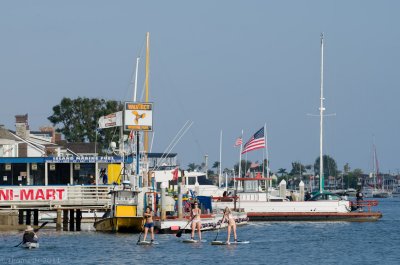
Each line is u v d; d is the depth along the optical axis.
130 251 186.62
